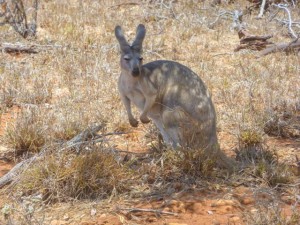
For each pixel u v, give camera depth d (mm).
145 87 8375
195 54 14695
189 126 8352
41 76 12633
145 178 7844
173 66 8562
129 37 16203
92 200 7336
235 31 17250
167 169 8062
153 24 17703
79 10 18891
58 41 15461
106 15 18516
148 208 7199
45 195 7359
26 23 15836
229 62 14359
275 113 10422
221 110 10828
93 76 12523
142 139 9586
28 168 7715
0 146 9031
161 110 8625
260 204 7141
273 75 13070
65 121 9547
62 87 12156
